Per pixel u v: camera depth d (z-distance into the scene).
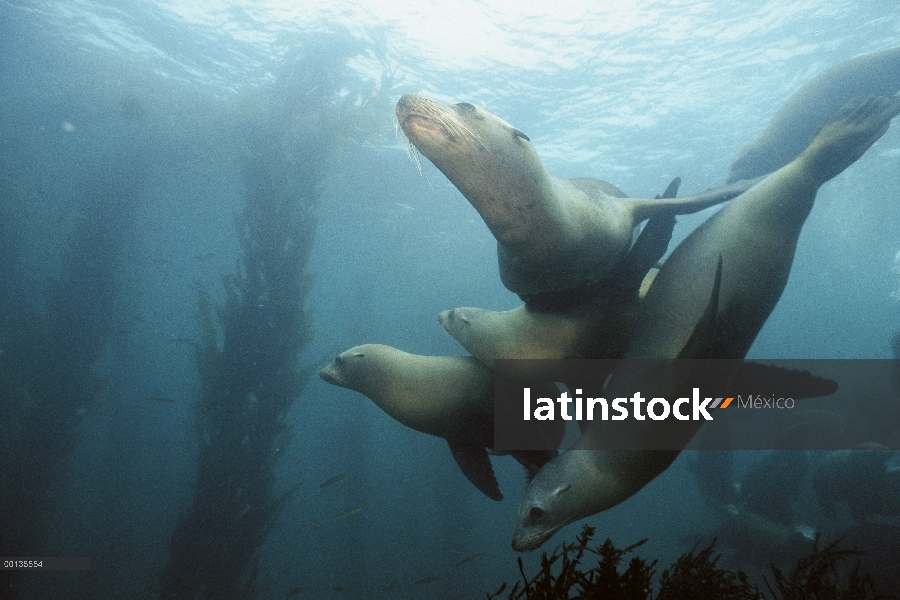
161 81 19.38
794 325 94.38
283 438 9.98
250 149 12.98
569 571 2.56
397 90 17.45
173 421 35.09
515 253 2.90
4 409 11.83
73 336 12.57
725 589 3.11
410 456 23.75
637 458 2.61
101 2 15.66
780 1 13.12
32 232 47.03
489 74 16.09
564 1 12.84
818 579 3.46
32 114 23.94
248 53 17.23
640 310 3.11
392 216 31.78
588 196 3.34
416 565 17.38
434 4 13.34
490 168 2.68
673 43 14.48
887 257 43.59
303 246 10.97
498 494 3.50
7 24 17.50
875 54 6.05
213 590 8.80
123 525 18.72
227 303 10.30
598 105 17.58
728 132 19.53
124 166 21.23
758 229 2.94
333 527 21.80
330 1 13.96
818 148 2.95
